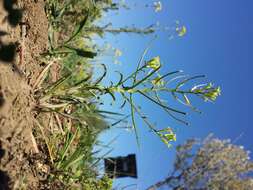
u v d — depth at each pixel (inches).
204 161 43.1
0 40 11.3
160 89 13.3
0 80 10.8
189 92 13.4
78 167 14.8
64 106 14.2
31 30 14.3
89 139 16.0
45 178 12.6
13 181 10.3
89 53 12.2
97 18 22.5
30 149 12.1
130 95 13.4
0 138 10.3
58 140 14.6
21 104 11.8
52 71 16.0
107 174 16.8
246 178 43.6
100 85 14.0
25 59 13.1
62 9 18.5
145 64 13.3
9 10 8.8
